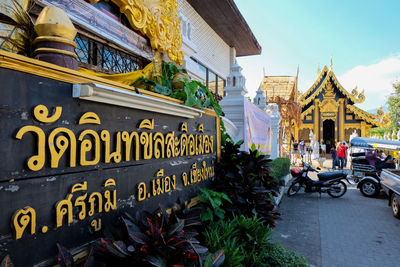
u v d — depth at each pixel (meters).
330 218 6.06
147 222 1.70
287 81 16.22
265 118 8.15
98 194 1.55
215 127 3.38
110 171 1.65
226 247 2.38
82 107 1.46
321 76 31.58
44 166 1.27
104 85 1.55
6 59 1.10
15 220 1.14
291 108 14.95
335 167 16.80
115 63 3.29
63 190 1.36
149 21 3.33
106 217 1.61
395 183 6.18
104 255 1.40
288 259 2.94
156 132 2.12
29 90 1.20
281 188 8.27
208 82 8.91
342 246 4.41
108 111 1.63
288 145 17.31
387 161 9.60
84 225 1.47
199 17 8.01
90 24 2.70
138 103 1.81
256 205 3.62
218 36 9.59
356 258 3.97
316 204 7.48
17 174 1.16
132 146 1.85
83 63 2.84
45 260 1.26
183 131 2.56
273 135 11.24
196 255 1.67
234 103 5.62
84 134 1.46
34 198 1.22
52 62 1.48
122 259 1.40
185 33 4.57
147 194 1.99
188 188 2.64
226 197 2.97
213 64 9.24
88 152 1.50
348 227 5.41
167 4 3.75
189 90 2.51
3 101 1.11
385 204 7.58
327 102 31.77
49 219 1.29
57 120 1.32
